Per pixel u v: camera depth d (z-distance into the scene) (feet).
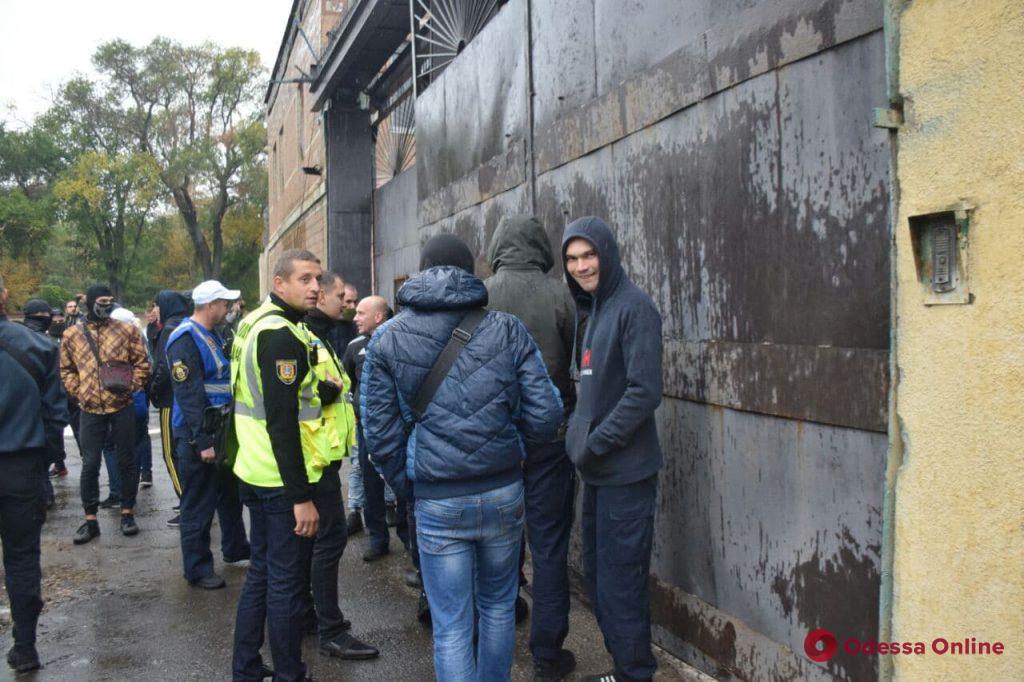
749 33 8.98
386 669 11.46
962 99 5.69
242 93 152.15
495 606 8.95
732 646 9.57
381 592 14.64
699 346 10.05
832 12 7.75
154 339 27.81
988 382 5.48
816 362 8.05
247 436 10.03
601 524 9.37
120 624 13.46
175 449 15.38
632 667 9.25
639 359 8.79
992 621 5.45
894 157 6.31
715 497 9.87
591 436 9.04
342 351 19.54
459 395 8.44
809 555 8.27
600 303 9.49
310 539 10.14
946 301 5.82
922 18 6.03
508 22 16.57
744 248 9.21
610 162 12.40
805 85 8.20
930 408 5.96
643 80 11.27
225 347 15.61
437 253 9.11
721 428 9.72
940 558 5.87
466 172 19.39
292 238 54.75
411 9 24.32
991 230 5.47
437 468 8.41
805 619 8.33
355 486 18.38
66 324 39.04
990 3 5.48
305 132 48.75
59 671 11.64
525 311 11.11
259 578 10.32
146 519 20.93
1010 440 5.32
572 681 10.66
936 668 5.88
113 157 143.95
